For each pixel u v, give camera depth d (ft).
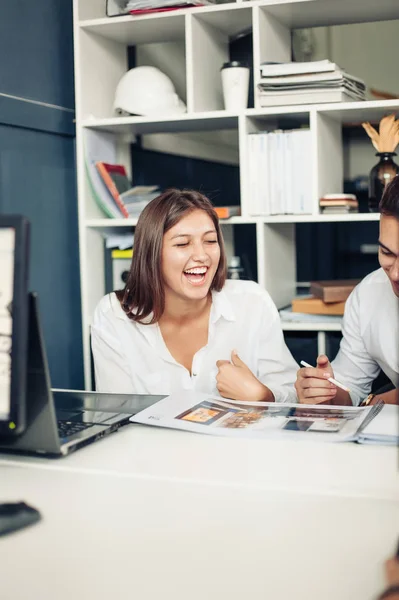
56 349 9.04
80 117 8.92
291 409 4.80
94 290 9.23
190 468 3.77
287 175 8.34
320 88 8.12
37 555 2.82
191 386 6.34
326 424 4.43
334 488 3.44
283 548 2.83
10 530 3.02
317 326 8.32
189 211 6.11
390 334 6.46
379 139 8.42
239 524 3.06
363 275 14.35
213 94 9.11
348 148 13.94
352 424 4.38
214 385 6.38
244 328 6.47
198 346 6.42
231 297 6.54
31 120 8.43
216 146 12.38
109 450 4.10
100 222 8.97
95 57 9.20
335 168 9.07
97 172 9.07
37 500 3.37
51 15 8.82
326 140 8.62
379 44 16.01
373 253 14.23
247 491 3.42
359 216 8.12
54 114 8.88
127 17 8.65
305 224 14.29
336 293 8.43
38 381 3.85
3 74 7.98
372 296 6.61
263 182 8.44
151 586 2.57
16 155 8.29
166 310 6.31
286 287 9.40
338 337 8.47
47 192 8.84
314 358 8.54
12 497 3.41
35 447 3.95
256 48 8.30
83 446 4.15
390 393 5.56
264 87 8.30
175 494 3.41
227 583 2.58
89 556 2.81
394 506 3.21
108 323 6.43
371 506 3.21
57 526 3.08
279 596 2.49
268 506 3.24
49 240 8.89
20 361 3.35
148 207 6.20
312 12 8.61
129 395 5.27
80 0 8.87
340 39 15.89
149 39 9.52
